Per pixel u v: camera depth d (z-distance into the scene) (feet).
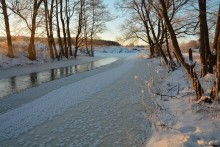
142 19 96.78
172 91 32.99
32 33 93.45
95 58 145.28
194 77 24.31
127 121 23.94
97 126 22.95
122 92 36.94
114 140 19.67
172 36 23.93
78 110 28.30
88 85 43.93
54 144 19.44
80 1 125.39
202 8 26.84
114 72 63.41
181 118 21.17
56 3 112.47
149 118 23.82
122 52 269.44
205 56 29.55
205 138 16.93
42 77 59.26
